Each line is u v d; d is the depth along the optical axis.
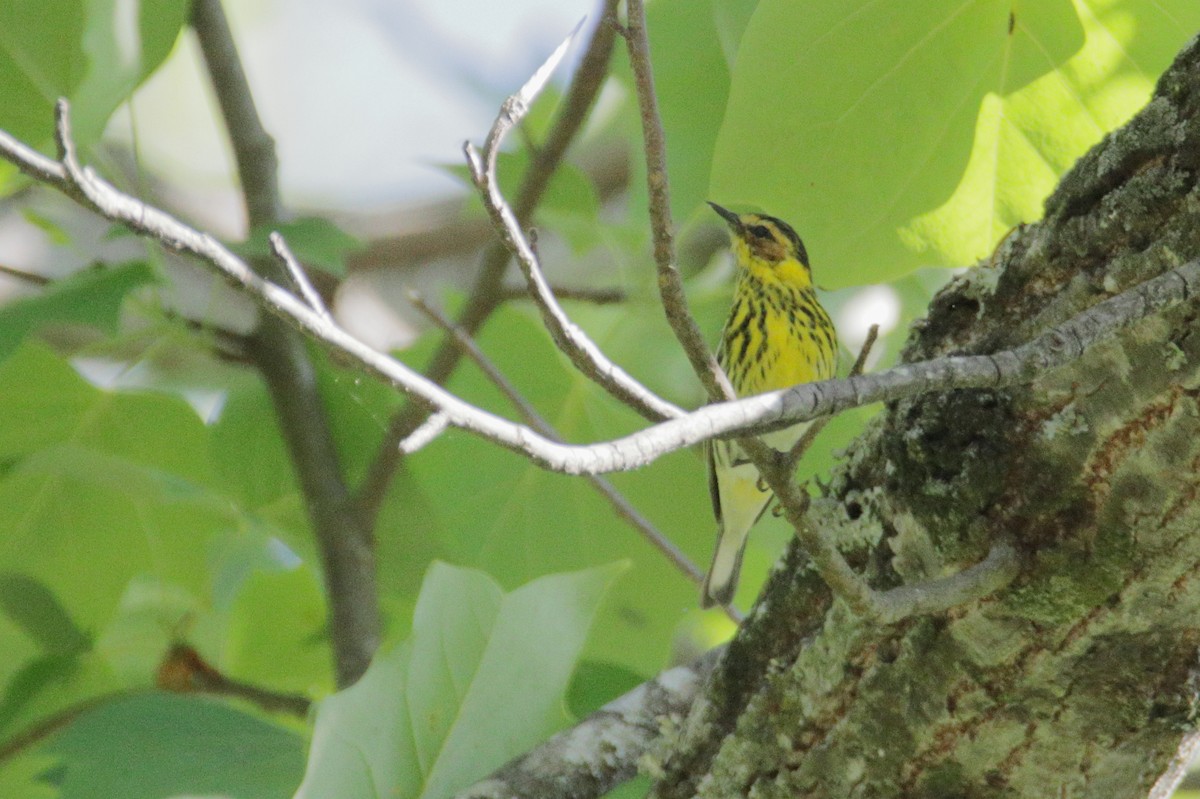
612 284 5.03
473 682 4.79
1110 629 4.27
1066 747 4.49
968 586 4.13
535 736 4.78
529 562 4.92
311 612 4.91
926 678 4.48
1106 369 4.06
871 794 4.68
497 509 4.92
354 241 4.87
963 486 4.33
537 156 4.88
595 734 4.78
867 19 4.79
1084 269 4.29
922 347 4.67
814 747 4.73
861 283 4.82
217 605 4.90
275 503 4.91
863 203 4.81
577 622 4.79
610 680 4.83
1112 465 4.13
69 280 4.86
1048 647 4.33
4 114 4.83
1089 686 4.38
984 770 4.56
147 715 4.81
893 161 4.81
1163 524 4.11
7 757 4.84
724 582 4.89
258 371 4.91
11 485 4.89
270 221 4.91
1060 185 4.41
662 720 4.77
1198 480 4.03
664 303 3.85
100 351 4.95
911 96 4.80
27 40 4.83
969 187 4.81
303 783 4.77
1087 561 4.20
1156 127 4.14
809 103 4.80
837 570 3.83
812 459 4.90
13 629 4.89
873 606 3.91
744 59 4.80
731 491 4.89
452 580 4.79
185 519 4.90
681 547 4.93
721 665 4.75
